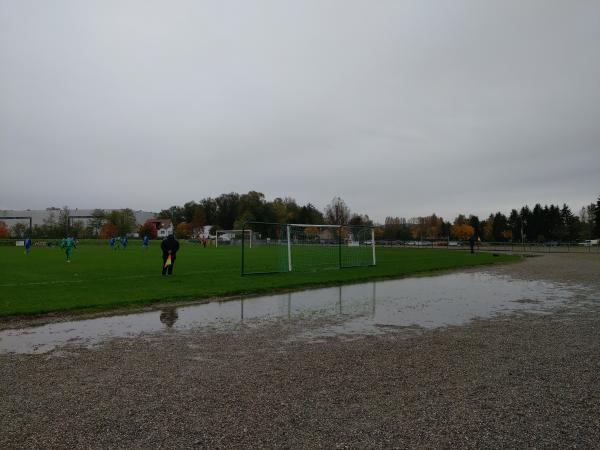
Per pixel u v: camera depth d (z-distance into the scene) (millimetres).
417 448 4293
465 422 4887
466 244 88125
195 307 13133
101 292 15203
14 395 5758
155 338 9188
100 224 115125
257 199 130250
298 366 7090
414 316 11719
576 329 10008
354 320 11164
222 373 6711
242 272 20969
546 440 4465
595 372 6734
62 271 23172
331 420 4945
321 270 24625
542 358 7543
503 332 9688
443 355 7754
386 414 5113
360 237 29547
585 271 26328
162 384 6195
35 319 11195
